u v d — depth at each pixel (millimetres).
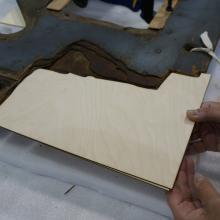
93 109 554
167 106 552
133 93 576
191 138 580
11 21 768
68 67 656
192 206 488
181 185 511
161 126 525
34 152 615
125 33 704
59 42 695
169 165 480
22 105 567
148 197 556
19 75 639
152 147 500
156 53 660
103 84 594
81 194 575
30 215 554
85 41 695
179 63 640
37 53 678
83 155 501
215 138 600
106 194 573
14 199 574
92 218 547
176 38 687
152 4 772
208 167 594
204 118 530
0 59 670
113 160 491
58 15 758
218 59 665
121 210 555
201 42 677
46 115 550
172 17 734
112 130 524
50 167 599
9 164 617
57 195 575
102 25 724
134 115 542
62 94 578
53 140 521
